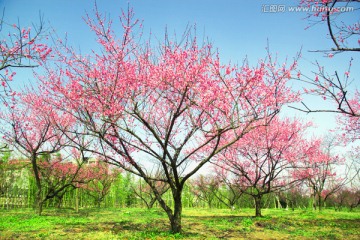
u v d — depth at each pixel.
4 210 26.36
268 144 18.64
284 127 19.11
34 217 18.44
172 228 11.91
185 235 11.41
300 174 27.59
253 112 11.96
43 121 19.34
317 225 15.64
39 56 9.29
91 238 10.99
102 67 11.54
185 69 11.24
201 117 12.37
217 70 11.48
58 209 28.16
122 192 42.09
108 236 11.37
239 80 11.57
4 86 8.74
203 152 19.30
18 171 30.20
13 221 16.30
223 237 11.56
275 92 11.97
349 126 17.52
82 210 27.80
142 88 11.46
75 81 11.52
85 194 37.06
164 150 11.71
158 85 11.40
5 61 8.30
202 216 21.88
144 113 12.54
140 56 11.65
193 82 11.29
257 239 11.37
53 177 27.09
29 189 30.70
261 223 15.66
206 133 12.52
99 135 11.59
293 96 11.96
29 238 10.98
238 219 18.16
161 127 13.42
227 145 11.73
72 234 11.91
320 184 29.58
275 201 43.81
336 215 23.11
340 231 13.59
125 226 14.39
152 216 20.19
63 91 11.87
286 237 11.87
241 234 12.45
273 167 18.69
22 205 33.91
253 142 18.89
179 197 12.10
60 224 15.25
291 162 19.86
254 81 11.58
